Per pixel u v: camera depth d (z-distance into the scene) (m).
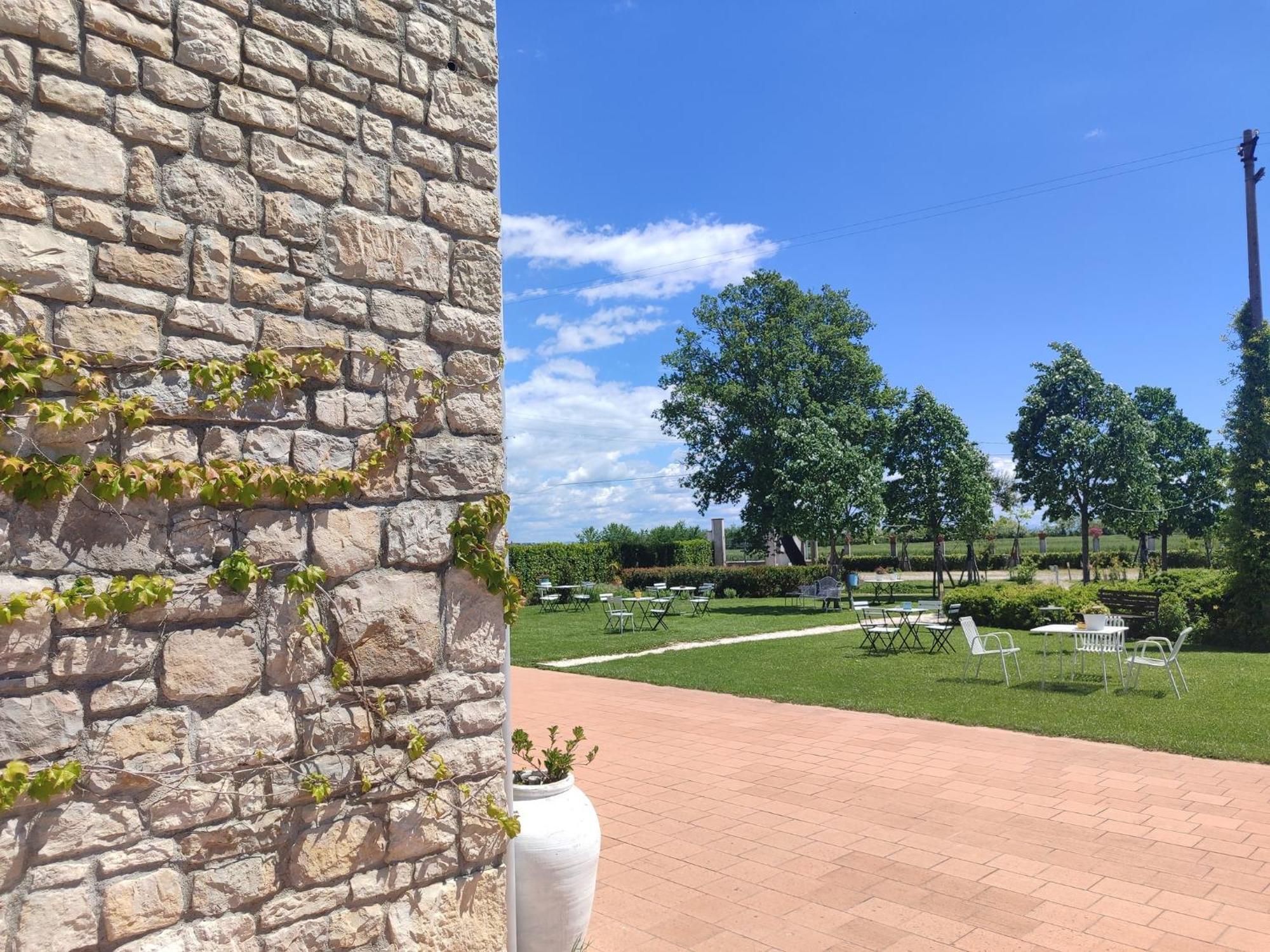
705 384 27.33
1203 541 30.89
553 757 3.90
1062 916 3.87
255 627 2.69
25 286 2.29
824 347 27.80
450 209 3.30
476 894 3.19
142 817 2.42
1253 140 14.60
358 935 2.86
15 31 2.30
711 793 5.92
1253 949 3.54
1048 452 25.78
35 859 2.23
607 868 4.57
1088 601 14.30
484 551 3.28
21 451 2.27
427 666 3.11
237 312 2.70
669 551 28.80
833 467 20.72
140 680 2.44
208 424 2.62
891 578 21.02
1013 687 9.63
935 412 22.11
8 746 2.20
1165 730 7.37
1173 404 32.53
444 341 3.25
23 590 2.25
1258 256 14.29
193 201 2.62
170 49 2.59
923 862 4.57
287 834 2.71
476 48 3.45
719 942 3.68
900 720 8.25
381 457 3.00
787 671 11.18
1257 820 5.16
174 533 2.53
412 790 3.03
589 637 15.48
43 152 2.33
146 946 2.40
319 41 2.94
